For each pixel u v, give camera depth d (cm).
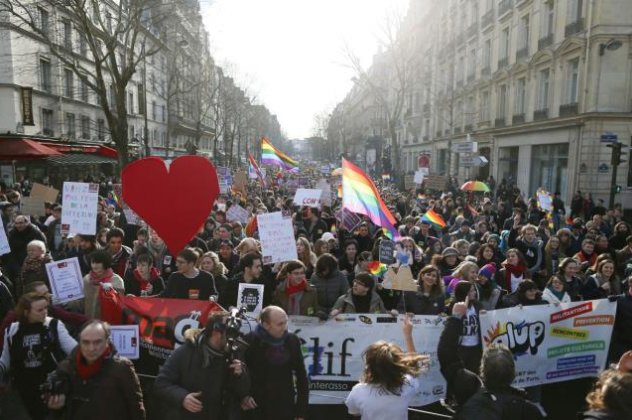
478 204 1866
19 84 2298
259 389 361
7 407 495
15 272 733
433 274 566
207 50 3816
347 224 953
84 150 2731
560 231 873
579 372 541
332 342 494
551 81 2528
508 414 290
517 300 560
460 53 4022
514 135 3003
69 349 389
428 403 498
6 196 1273
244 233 1029
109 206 1198
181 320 459
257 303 514
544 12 2623
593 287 631
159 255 743
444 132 4403
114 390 313
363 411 318
